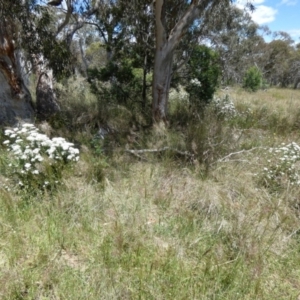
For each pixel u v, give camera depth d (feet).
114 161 12.46
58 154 9.73
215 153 13.19
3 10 13.91
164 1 17.98
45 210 8.32
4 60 15.33
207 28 21.29
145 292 5.91
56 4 20.72
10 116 16.24
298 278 6.88
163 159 12.91
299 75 111.24
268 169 11.55
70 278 6.19
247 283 6.41
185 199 9.56
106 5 20.75
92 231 7.73
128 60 22.94
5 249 6.82
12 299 5.61
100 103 21.65
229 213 8.90
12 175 9.46
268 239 7.93
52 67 17.63
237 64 44.04
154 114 19.11
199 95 24.04
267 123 20.57
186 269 6.71
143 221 8.31
